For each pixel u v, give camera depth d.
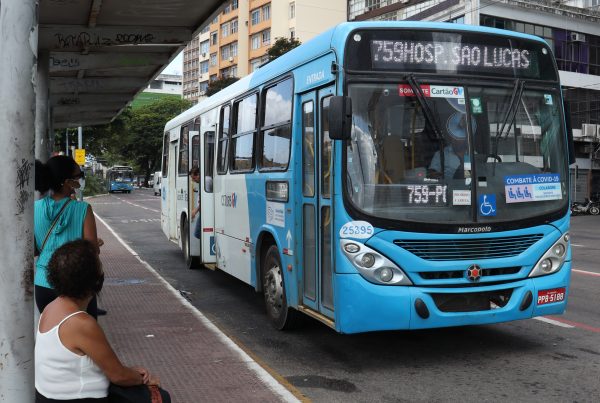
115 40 9.54
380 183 5.22
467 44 5.61
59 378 2.65
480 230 5.34
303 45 6.33
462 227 5.28
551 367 5.59
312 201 5.92
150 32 9.63
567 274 5.77
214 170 9.96
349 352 6.17
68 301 2.78
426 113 5.38
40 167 4.38
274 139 7.04
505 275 5.44
